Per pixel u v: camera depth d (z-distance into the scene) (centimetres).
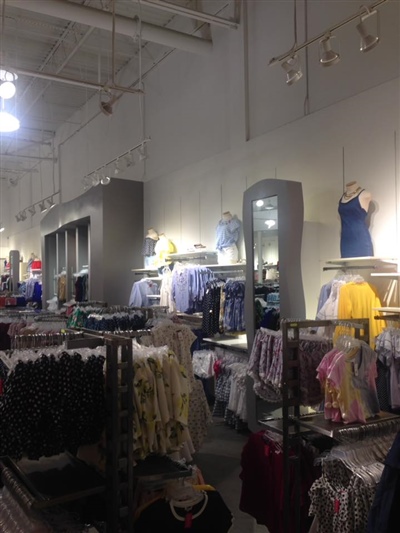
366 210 457
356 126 481
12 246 1867
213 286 604
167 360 277
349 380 282
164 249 786
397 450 216
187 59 800
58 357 253
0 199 1884
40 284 1357
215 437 510
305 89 556
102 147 1125
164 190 844
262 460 299
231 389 533
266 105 617
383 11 460
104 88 551
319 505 250
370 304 429
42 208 1271
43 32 871
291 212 483
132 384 258
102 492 248
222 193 693
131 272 888
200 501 252
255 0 634
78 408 246
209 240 722
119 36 864
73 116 1290
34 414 234
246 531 321
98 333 312
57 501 233
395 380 366
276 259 492
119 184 889
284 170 576
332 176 508
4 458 276
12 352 275
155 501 254
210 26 737
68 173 1338
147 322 487
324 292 461
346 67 503
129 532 248
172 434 274
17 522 225
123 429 256
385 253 449
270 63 465
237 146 660
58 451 240
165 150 865
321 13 533
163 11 791
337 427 270
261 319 508
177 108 828
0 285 1781
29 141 1373
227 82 702
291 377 305
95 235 899
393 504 213
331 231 507
